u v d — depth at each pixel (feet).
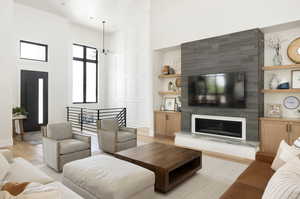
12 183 4.06
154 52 19.07
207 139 14.60
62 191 5.48
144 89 24.16
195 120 16.31
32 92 20.65
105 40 27.99
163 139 18.02
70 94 24.06
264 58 14.32
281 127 12.45
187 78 16.76
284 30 13.48
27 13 19.99
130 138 13.94
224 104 14.60
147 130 22.26
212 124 15.39
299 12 11.78
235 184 6.02
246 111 13.66
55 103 22.34
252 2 13.43
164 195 8.05
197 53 16.08
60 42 22.56
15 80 19.45
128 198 6.21
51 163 10.64
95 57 27.48
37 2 18.58
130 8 19.76
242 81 13.67
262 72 14.01
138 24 24.21
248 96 13.58
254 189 5.68
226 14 14.55
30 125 20.56
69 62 23.91
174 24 17.51
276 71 13.84
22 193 3.59
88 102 26.61
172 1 17.58
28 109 20.38
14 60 19.35
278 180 4.28
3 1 15.03
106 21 23.26
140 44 24.38
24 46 20.35
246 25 13.66
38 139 17.33
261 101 13.79
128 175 6.63
